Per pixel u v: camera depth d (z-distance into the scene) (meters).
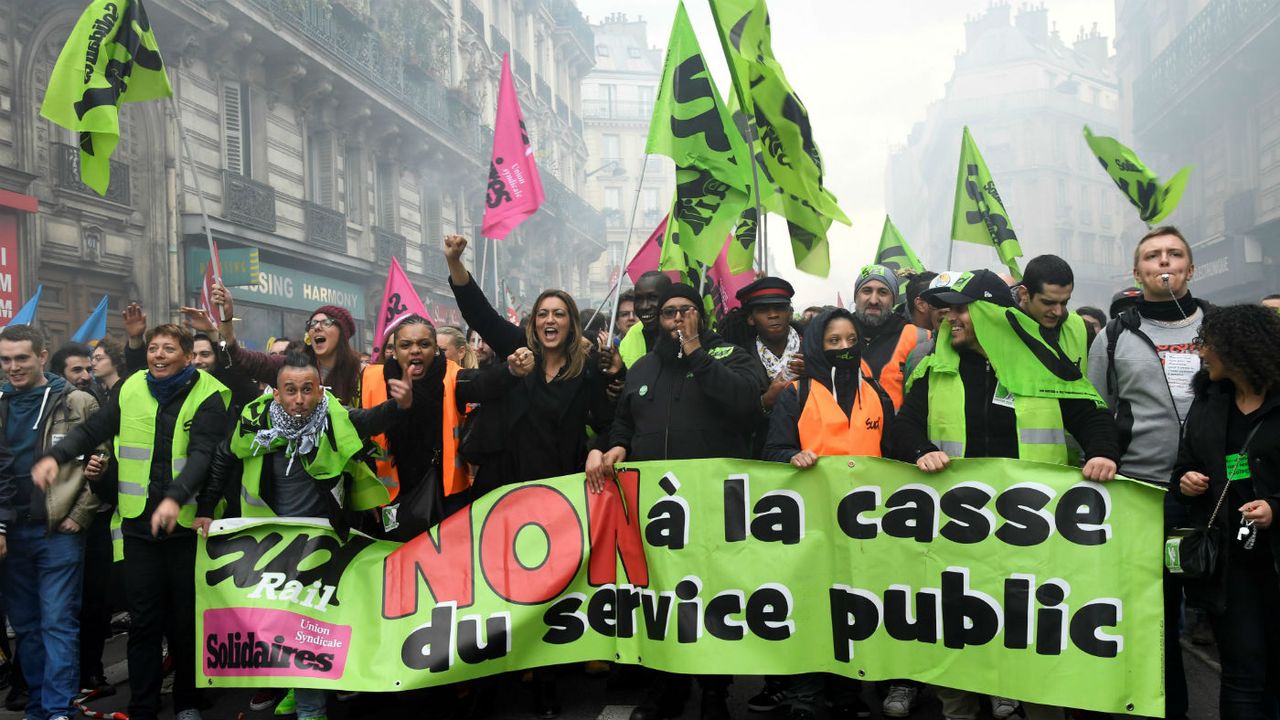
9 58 12.60
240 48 16.73
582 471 4.79
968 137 8.25
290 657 4.43
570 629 4.50
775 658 4.25
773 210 6.76
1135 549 3.82
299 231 19.34
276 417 4.39
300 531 4.55
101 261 14.23
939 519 4.07
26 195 12.45
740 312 5.50
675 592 4.36
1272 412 3.39
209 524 4.48
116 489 4.98
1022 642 3.91
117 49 5.54
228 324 5.49
